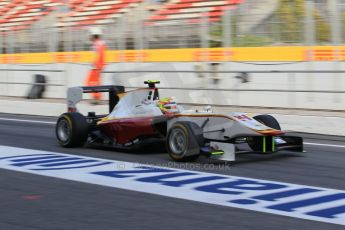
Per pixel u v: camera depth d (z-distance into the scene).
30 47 33.31
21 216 8.80
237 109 21.55
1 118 25.14
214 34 26.36
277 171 12.22
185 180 11.34
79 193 10.34
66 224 8.34
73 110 16.23
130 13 34.22
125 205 9.40
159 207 9.23
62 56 31.23
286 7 24.33
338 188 10.52
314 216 8.59
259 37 24.95
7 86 29.95
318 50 22.70
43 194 10.30
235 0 27.67
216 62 25.47
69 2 39.78
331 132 18.19
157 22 29.72
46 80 28.73
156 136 14.30
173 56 27.31
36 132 19.72
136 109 14.75
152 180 11.38
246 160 13.62
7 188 10.84
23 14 41.81
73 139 15.54
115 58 29.72
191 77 24.84
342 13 22.92
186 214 8.78
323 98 21.27
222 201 9.58
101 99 26.28
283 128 19.42
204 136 13.45
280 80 22.50
